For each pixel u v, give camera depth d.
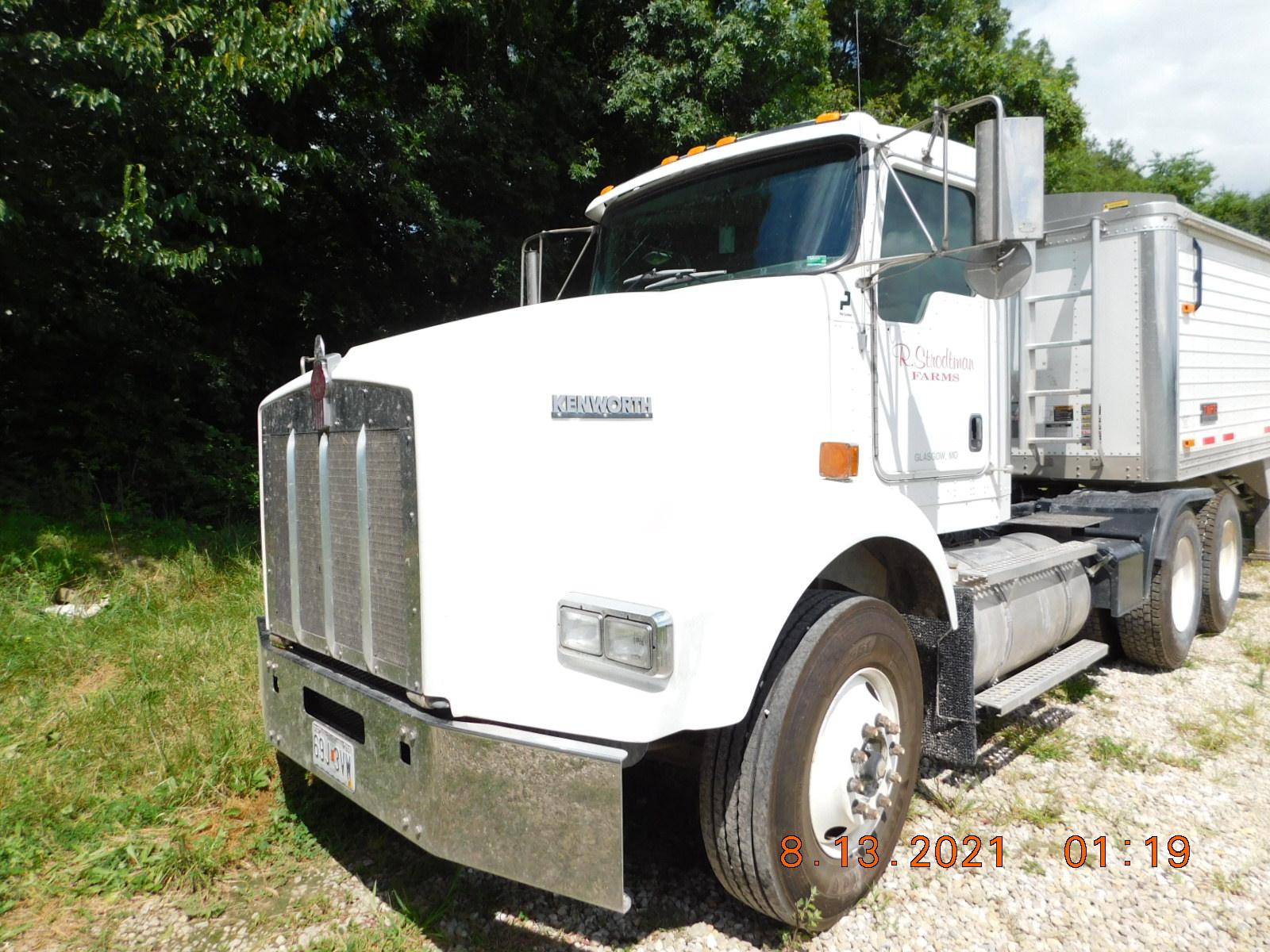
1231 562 6.43
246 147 7.06
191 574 6.12
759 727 2.57
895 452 3.44
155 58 5.94
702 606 2.37
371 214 9.89
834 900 2.71
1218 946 2.72
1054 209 5.82
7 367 7.76
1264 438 7.27
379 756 2.50
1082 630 5.48
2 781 3.49
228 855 3.14
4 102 5.84
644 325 2.62
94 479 7.38
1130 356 5.22
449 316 11.31
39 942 2.70
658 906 2.88
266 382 9.77
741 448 2.66
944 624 3.27
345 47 8.71
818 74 11.09
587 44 11.89
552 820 2.22
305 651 3.07
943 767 3.96
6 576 5.68
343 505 2.67
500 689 2.31
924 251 3.64
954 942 2.72
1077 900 2.94
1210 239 6.00
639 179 4.04
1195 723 4.52
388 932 2.68
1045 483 5.98
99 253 7.05
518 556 2.32
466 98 10.07
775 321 2.90
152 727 3.92
